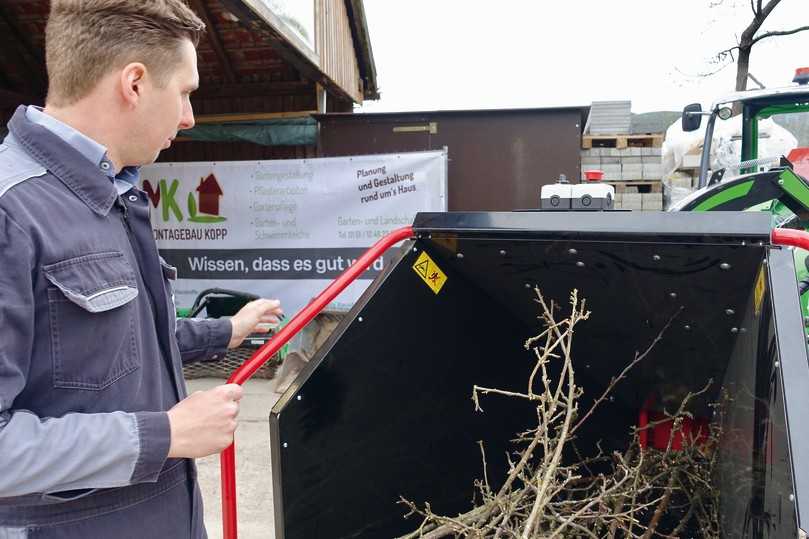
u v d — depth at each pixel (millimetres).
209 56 6988
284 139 6742
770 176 2895
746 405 1460
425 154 5418
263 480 3396
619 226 1520
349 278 1720
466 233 1712
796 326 1231
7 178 1006
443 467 2016
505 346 2096
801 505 1070
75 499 1059
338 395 1724
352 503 1795
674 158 8180
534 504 1704
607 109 7168
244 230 5750
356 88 9156
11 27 6676
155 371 1172
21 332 966
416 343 1866
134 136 1136
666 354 1889
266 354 1589
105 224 1092
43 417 1019
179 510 1227
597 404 2014
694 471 2012
